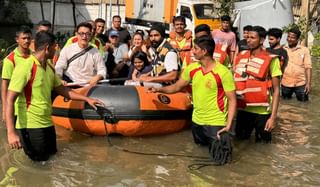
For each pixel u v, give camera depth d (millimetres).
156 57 7086
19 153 6090
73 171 5574
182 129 7273
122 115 6613
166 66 6895
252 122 6750
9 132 5207
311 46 16844
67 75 7055
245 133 6914
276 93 6367
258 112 6625
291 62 9625
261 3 16172
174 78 6816
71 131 7035
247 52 6699
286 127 7770
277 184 5387
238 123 6875
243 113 6777
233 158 6184
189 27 16500
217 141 5926
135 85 7074
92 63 7055
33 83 5449
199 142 6469
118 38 9219
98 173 5543
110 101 6641
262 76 6461
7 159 5883
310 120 8258
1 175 5398
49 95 5664
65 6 23672
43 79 5512
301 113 8750
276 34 8203
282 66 8188
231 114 5859
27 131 5555
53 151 5961
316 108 9172
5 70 5977
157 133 6992
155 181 5367
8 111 5219
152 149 6430
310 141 7031
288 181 5488
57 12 23672
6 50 11742
